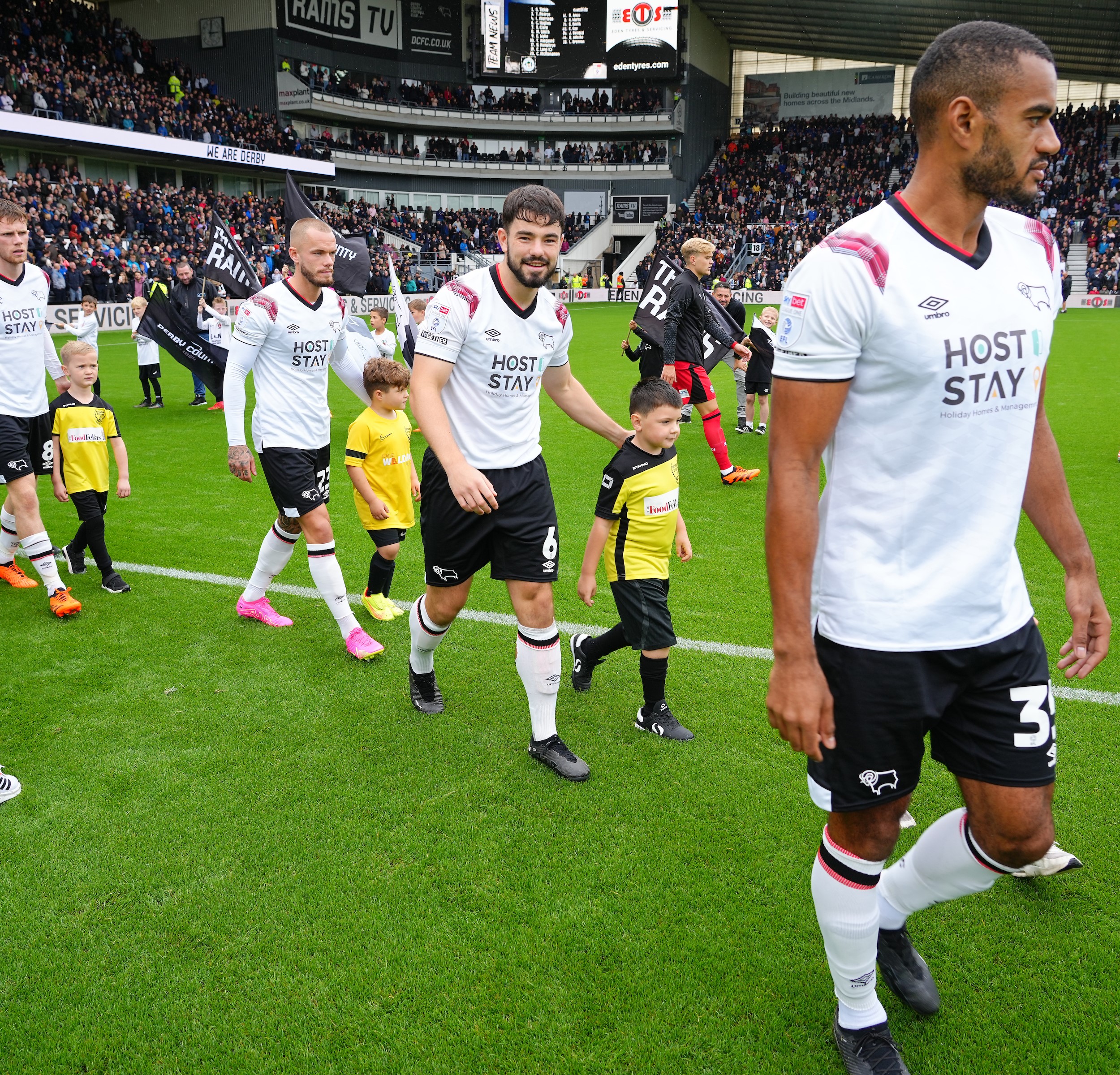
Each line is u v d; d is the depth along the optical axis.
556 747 3.07
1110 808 2.78
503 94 43.22
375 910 2.38
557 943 2.25
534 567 2.99
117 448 4.94
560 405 3.25
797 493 1.56
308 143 36.12
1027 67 1.41
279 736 3.32
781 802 2.86
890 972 2.06
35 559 4.48
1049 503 1.86
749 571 5.15
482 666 3.92
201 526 6.27
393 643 4.21
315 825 2.76
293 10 36.31
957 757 1.74
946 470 1.59
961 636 1.63
